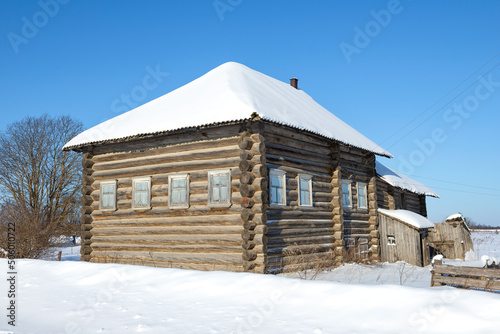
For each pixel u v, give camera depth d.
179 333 5.56
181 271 8.63
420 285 10.10
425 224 17.22
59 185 30.31
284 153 12.55
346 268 13.50
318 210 13.68
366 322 5.39
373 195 17.39
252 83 14.52
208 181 11.84
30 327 6.12
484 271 7.61
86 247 13.98
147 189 13.06
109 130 13.98
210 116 11.53
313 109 17.36
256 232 10.99
